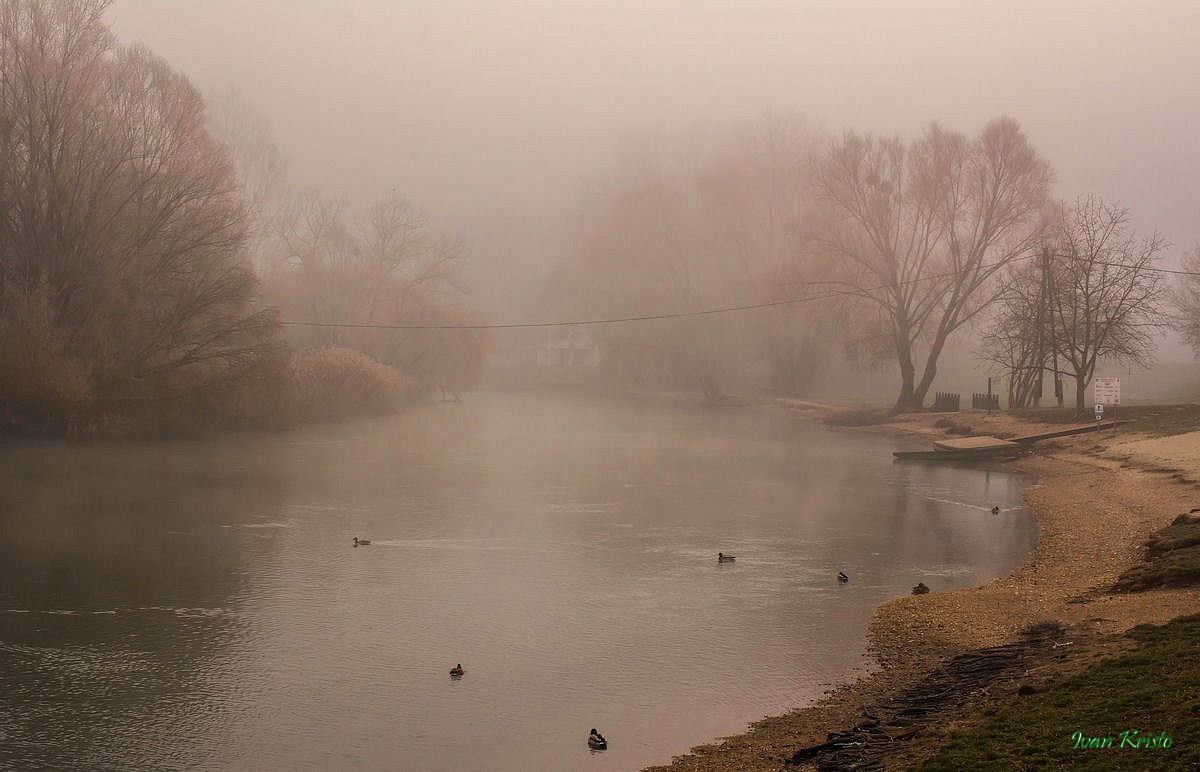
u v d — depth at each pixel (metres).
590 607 20.80
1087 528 27.81
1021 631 17.22
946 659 16.31
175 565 24.50
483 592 22.16
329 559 25.45
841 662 16.91
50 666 16.95
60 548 26.20
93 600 21.17
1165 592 18.45
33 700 15.38
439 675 16.59
